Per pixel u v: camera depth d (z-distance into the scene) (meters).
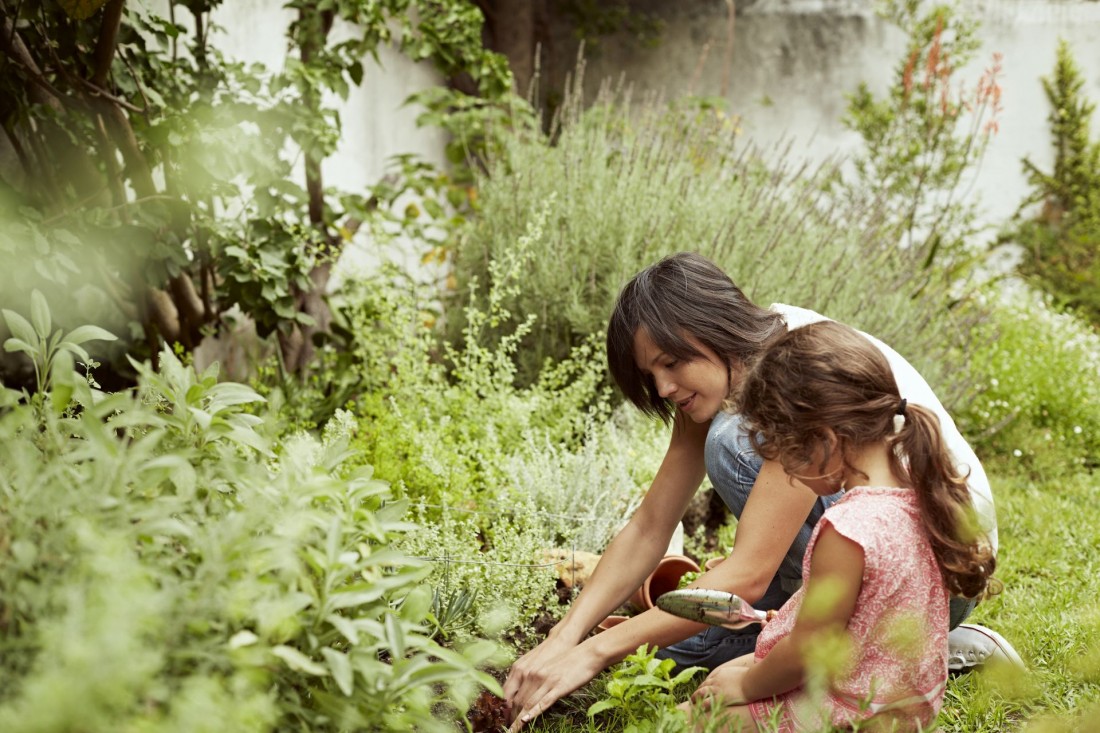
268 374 3.65
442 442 3.12
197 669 1.22
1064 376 5.16
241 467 1.54
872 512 1.71
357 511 1.52
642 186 4.22
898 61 7.93
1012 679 1.93
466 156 5.57
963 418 4.91
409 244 6.08
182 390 1.61
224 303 3.64
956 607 2.21
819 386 1.73
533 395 3.51
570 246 4.17
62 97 3.09
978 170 7.61
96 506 1.32
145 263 3.24
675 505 2.36
